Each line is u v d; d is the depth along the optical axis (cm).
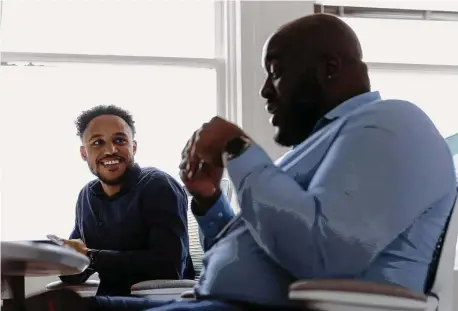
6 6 318
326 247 119
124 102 325
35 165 308
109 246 236
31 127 309
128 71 328
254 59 317
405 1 348
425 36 350
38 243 118
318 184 124
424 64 345
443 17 352
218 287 133
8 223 302
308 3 324
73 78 321
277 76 146
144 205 233
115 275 224
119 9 332
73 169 310
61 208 308
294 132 147
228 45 332
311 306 119
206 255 142
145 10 335
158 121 325
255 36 318
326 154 132
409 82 345
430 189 126
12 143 306
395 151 124
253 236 128
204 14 340
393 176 122
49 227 307
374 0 345
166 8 337
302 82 143
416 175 124
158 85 329
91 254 221
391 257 127
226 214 156
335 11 341
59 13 326
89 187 247
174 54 336
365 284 113
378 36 346
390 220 121
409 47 348
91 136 240
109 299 154
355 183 121
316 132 141
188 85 332
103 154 237
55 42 325
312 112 145
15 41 320
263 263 130
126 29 332
